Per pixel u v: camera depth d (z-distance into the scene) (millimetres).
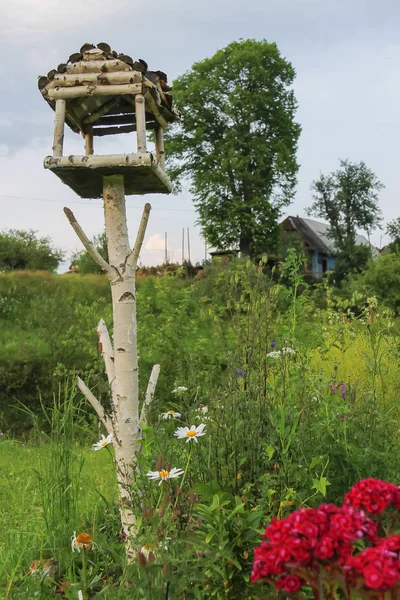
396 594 1514
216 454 3107
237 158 37812
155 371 3678
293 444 3150
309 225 56188
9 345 11039
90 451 6570
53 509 3607
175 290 11227
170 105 3842
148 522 2621
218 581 2420
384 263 19078
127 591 2662
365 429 3619
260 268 3691
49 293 17266
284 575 1700
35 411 9609
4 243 41906
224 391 3432
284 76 40312
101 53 3365
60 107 3383
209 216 38500
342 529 1646
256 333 3580
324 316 7234
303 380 3658
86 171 3396
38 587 2922
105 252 29797
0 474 5406
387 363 5844
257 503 2873
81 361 9945
